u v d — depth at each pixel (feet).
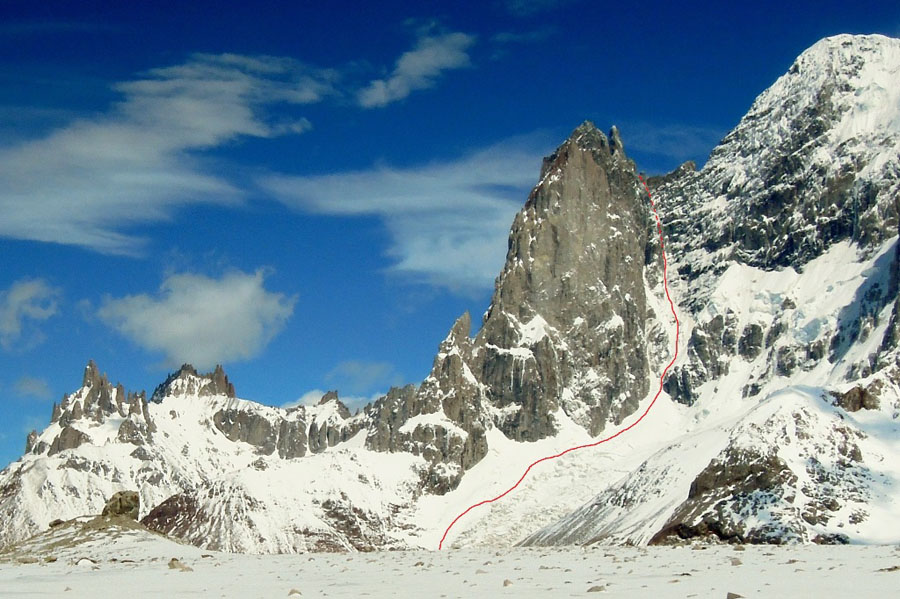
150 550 542.98
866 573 305.73
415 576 361.10
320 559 530.68
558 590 287.89
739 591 268.41
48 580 368.48
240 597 295.07
